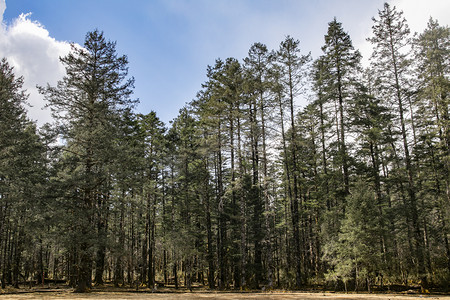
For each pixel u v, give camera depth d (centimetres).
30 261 3089
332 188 2506
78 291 1772
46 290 2256
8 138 2047
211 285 2530
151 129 3102
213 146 2470
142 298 1356
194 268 2712
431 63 2020
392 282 2011
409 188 2112
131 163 1967
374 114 2439
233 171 2511
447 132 2003
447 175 2030
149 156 2869
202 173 2870
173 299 1295
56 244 1709
